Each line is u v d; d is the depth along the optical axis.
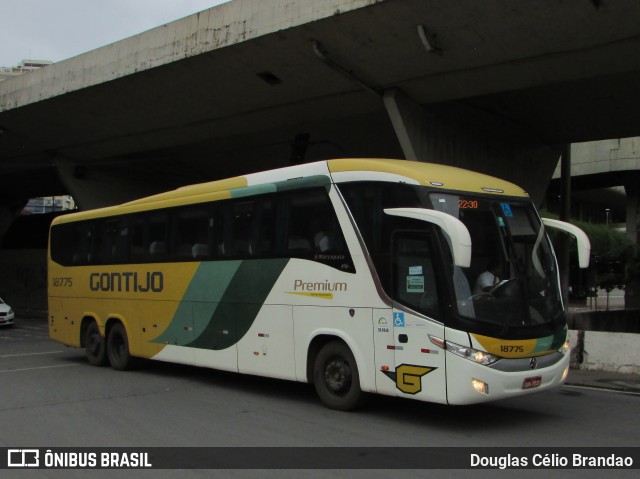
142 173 29.12
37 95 21.41
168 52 17.30
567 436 7.02
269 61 16.34
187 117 20.73
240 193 9.78
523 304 7.28
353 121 20.08
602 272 40.25
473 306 6.94
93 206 27.48
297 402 8.97
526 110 18.69
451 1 12.73
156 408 8.68
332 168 8.45
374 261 7.73
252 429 7.39
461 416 8.02
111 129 22.89
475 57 14.35
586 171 34.91
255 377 11.39
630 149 33.31
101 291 12.93
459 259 6.41
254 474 5.71
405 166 7.84
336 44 14.91
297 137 21.88
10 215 41.97
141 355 11.69
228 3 15.92
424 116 17.20
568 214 21.47
